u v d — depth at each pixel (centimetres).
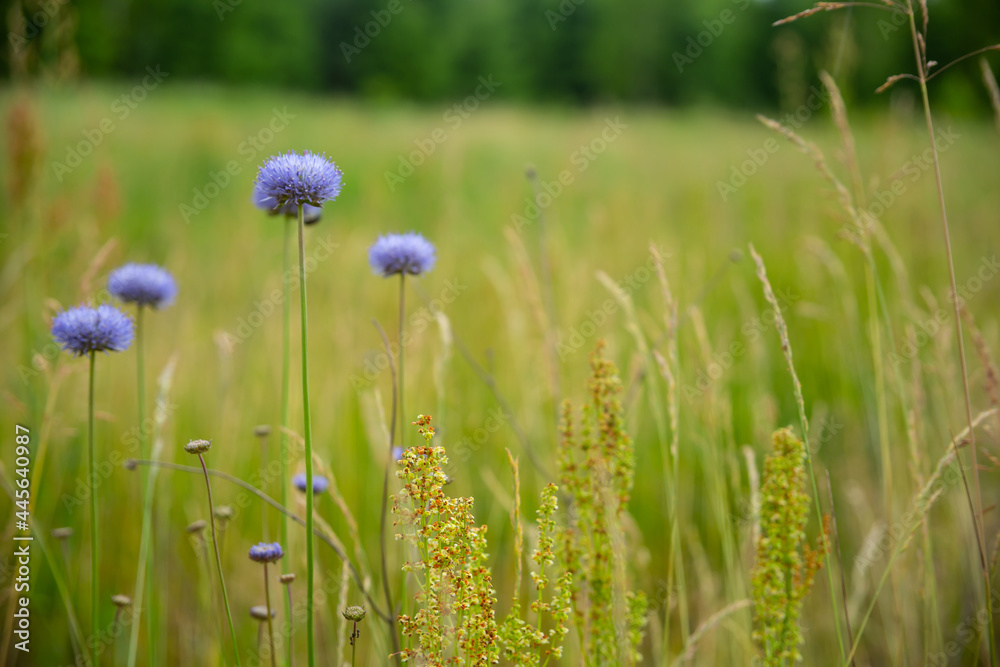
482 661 138
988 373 220
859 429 367
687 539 305
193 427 367
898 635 232
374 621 208
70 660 256
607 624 177
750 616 239
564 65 3138
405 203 841
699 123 1538
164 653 262
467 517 140
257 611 191
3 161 461
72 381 343
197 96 1750
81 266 379
